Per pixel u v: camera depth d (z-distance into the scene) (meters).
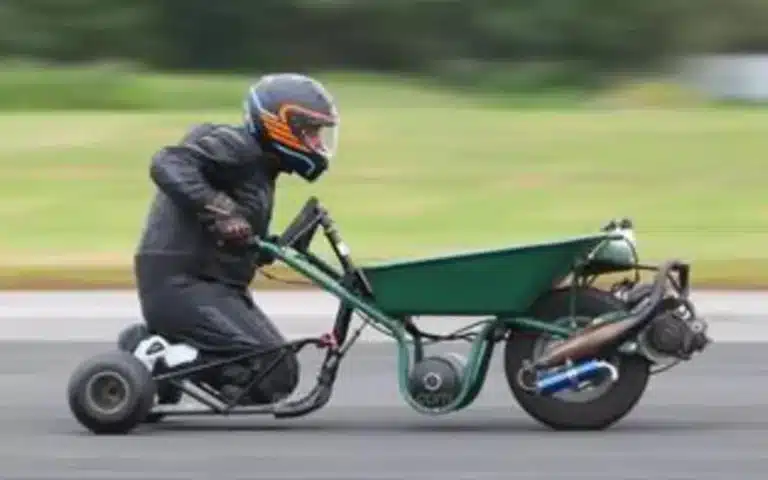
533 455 19.16
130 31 167.62
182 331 20.33
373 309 20.09
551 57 162.38
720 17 164.50
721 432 20.81
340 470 18.36
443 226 54.25
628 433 20.64
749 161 70.88
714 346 29.48
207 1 168.62
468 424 21.47
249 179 20.22
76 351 29.28
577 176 66.81
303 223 20.36
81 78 116.06
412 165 69.38
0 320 33.28
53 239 50.25
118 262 43.28
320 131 20.38
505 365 20.47
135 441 20.06
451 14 165.75
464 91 142.25
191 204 19.78
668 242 48.06
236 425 21.33
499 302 19.92
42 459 19.03
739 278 39.50
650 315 19.70
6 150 73.19
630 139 77.31
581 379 19.78
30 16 165.25
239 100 115.62
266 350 20.25
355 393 24.27
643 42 161.88
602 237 19.88
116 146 74.69
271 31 170.38
